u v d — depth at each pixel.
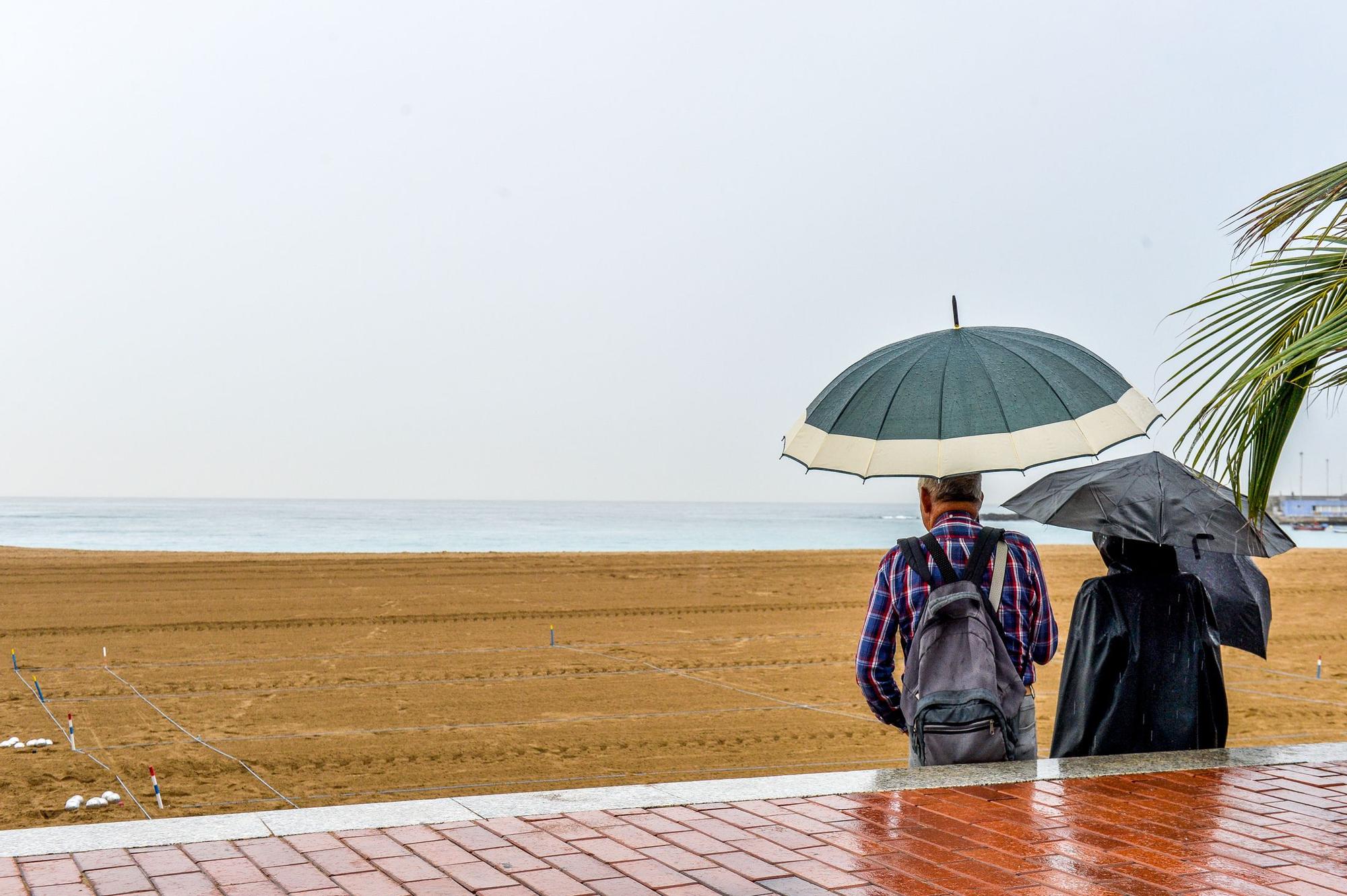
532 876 3.33
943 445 3.99
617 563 30.92
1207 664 4.80
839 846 3.60
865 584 26.56
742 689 13.32
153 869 3.38
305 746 10.41
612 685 13.57
